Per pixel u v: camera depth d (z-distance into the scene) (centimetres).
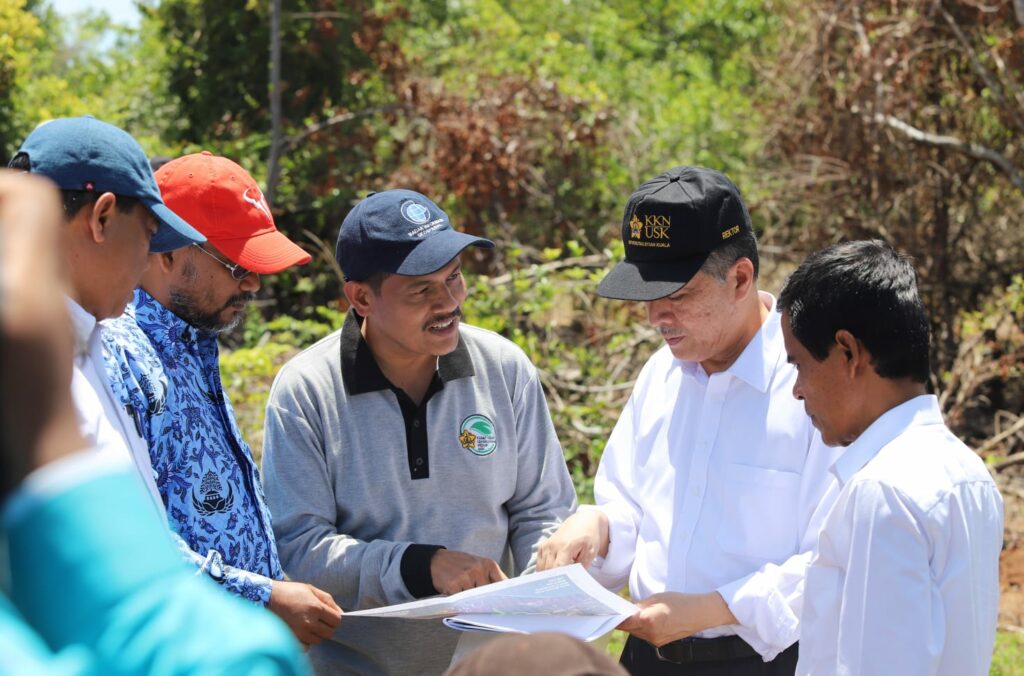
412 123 1216
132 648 73
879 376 212
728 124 1184
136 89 1465
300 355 292
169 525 238
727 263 261
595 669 110
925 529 197
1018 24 907
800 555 254
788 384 261
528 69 1189
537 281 764
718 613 253
